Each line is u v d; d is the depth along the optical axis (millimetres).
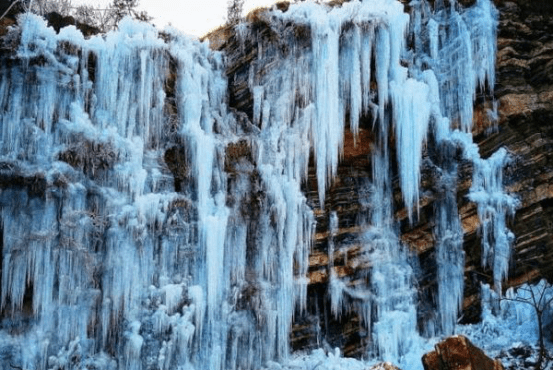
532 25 18328
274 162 16297
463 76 17578
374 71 16984
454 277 16703
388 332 16156
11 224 13312
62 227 13586
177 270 14812
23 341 13203
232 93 17766
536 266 16734
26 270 13281
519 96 17453
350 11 16672
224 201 15516
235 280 15383
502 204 16766
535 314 16000
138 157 14844
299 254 16125
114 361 13766
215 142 15859
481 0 18000
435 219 17016
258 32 17531
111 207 14180
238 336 15031
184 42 17328
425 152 17156
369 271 16703
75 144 14172
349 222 16969
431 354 12742
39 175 13523
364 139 17062
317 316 16516
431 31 18078
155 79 15836
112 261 13977
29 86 14234
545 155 17203
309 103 16562
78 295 13648
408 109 16547
